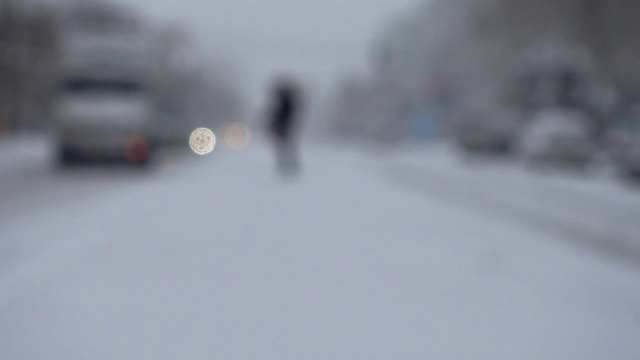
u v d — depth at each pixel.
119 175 16.44
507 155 31.94
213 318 4.37
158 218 8.69
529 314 4.61
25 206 10.05
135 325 4.21
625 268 6.25
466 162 29.45
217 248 6.64
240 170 18.73
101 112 17.12
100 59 18.12
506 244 7.40
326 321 4.35
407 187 14.79
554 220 9.74
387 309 4.63
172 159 25.19
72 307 4.56
